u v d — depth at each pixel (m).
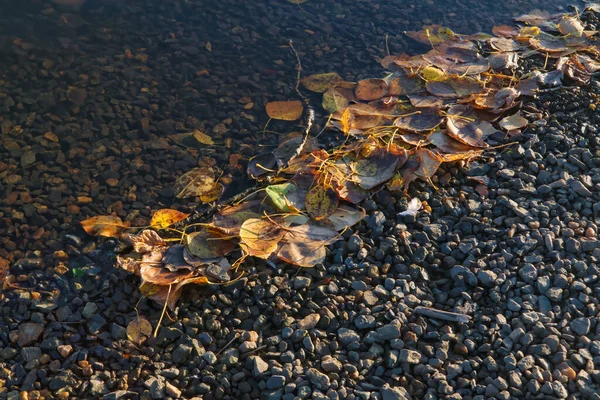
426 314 2.01
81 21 3.52
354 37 3.56
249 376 1.88
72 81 3.12
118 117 2.96
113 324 2.03
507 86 3.07
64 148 2.79
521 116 2.84
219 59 3.34
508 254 2.20
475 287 2.11
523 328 1.96
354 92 3.09
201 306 2.07
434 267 2.19
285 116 2.97
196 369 1.89
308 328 1.99
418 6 3.89
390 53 3.43
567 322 1.97
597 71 3.19
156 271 2.12
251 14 3.69
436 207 2.42
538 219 2.34
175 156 2.79
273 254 2.24
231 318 2.04
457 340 1.94
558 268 2.14
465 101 2.89
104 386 1.84
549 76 3.11
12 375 1.88
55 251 2.34
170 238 2.35
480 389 1.80
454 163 2.60
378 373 1.88
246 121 2.97
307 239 2.26
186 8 3.70
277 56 3.39
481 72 3.13
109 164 2.73
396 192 2.47
